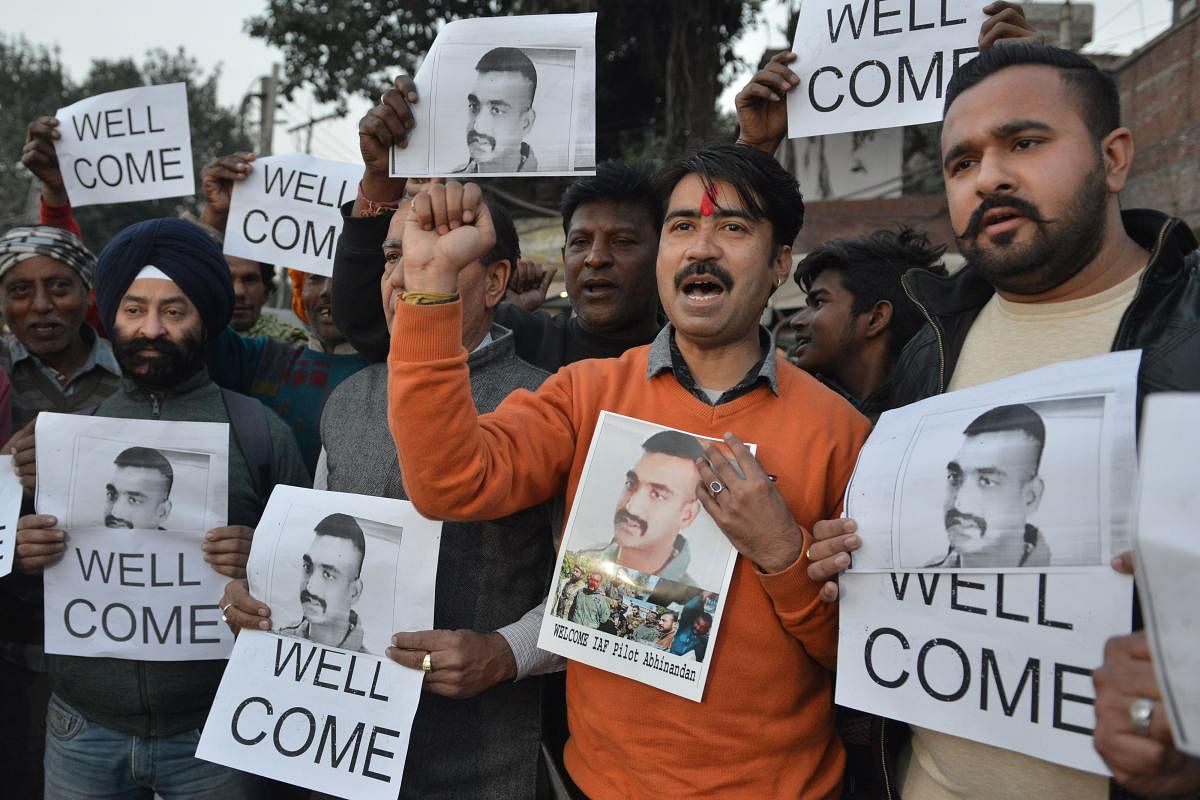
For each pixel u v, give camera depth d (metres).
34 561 2.22
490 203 2.16
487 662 1.83
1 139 30.17
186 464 2.25
